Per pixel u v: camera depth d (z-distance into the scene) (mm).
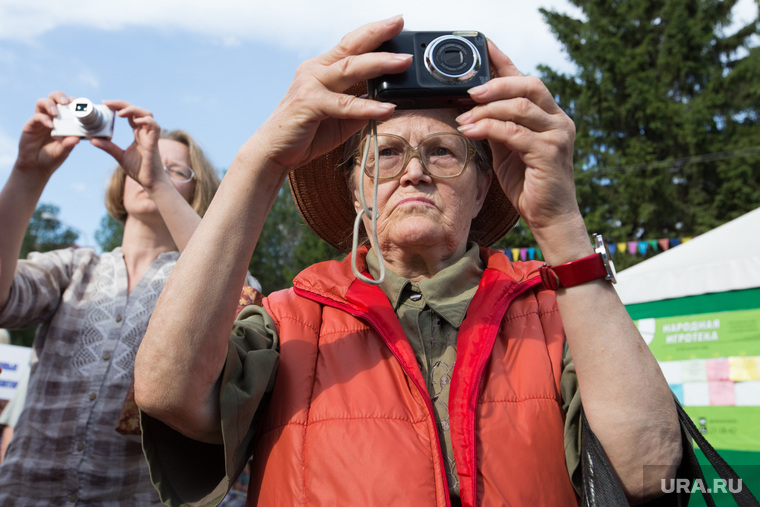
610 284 1111
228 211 1048
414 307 1290
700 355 3664
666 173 18719
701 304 3719
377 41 1034
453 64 1088
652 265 4082
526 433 1082
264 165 1048
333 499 1007
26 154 1799
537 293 1328
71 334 1835
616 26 22000
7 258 1745
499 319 1224
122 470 1694
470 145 1295
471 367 1141
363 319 1241
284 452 1087
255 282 1854
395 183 1263
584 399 1083
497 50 1157
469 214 1319
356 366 1168
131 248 2031
